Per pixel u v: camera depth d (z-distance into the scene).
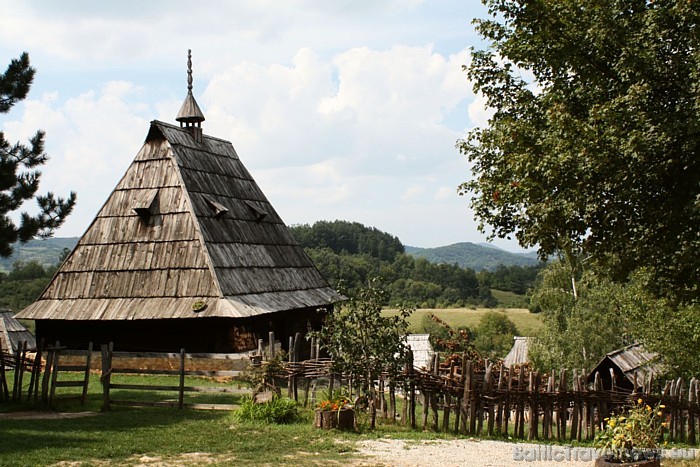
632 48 15.89
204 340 24.61
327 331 16.70
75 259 26.36
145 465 11.52
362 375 16.12
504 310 94.75
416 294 96.94
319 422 14.81
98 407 17.03
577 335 40.91
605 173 15.11
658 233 15.84
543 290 45.69
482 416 16.08
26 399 17.83
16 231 22.06
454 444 14.26
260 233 30.22
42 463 11.25
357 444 13.61
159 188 26.98
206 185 28.45
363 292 16.36
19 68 22.52
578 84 17.47
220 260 25.56
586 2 16.95
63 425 14.41
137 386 16.89
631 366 30.91
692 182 15.23
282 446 13.12
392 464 12.05
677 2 15.16
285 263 30.77
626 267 16.36
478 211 19.05
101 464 11.48
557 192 16.44
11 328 40.59
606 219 15.66
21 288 74.25
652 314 26.67
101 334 25.80
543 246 17.78
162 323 25.16
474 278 109.31
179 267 25.03
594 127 15.34
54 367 16.91
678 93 15.76
